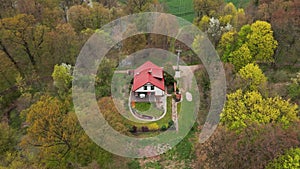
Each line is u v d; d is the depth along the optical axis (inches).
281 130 1290.6
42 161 1465.3
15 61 2338.8
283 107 1481.3
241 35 2057.1
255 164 1227.9
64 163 1462.8
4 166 1518.2
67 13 2829.7
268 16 2257.6
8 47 2261.3
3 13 2564.0
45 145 1428.4
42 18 2588.6
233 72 1952.5
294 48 2122.3
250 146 1273.4
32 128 1443.2
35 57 2395.4
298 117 1467.8
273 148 1219.2
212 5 2704.2
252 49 2016.5
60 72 1993.1
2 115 2139.5
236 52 1996.8
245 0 3348.9
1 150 1696.6
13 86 2329.0
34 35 2273.6
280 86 1860.2
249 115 1492.4
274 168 1173.7
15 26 2197.3
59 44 2271.2
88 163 1480.1
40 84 2304.4
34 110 1510.8
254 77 1742.1
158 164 1628.9
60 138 1449.3
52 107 1505.9
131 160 1635.1
